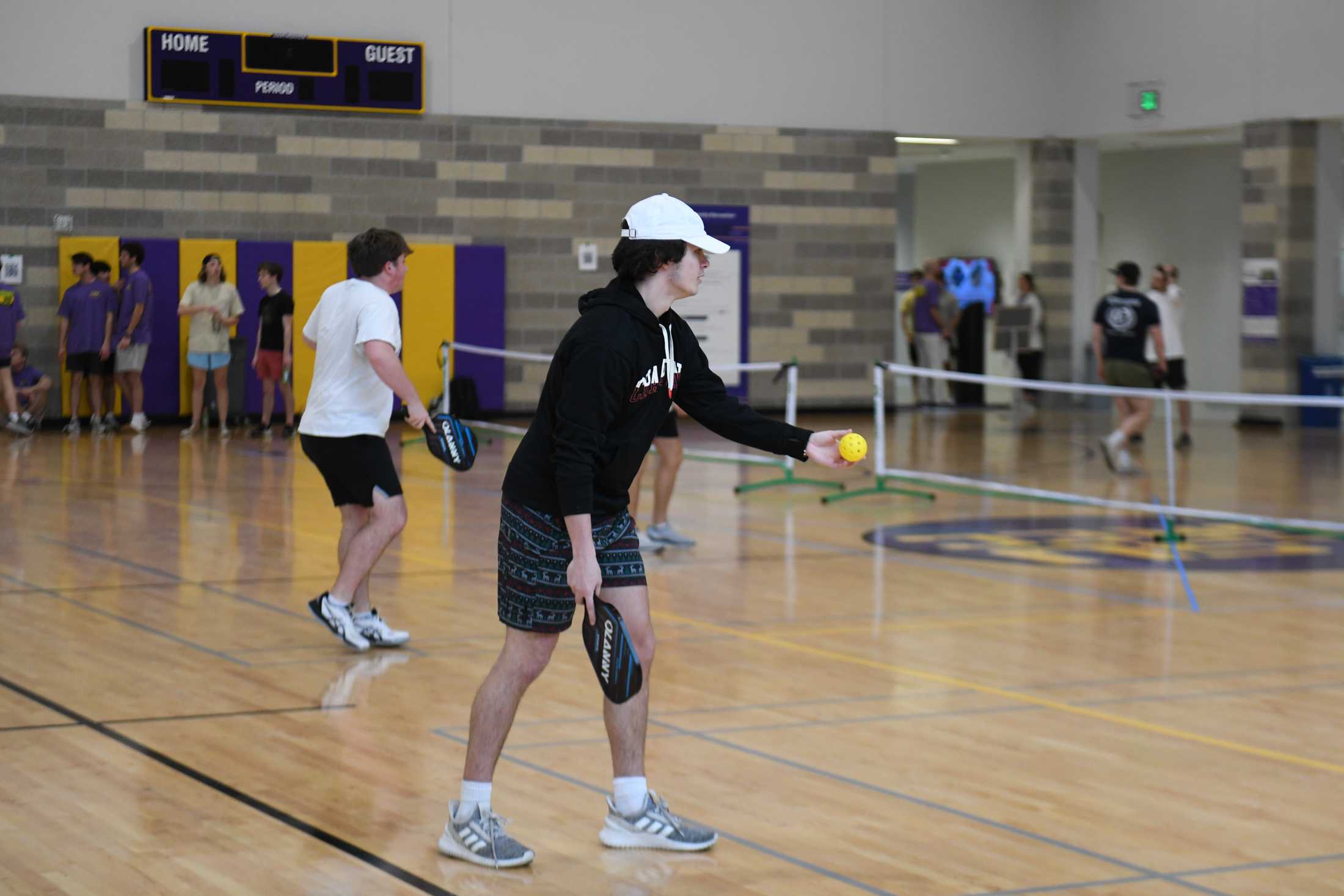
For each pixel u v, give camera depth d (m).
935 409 29.20
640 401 5.00
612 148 26.06
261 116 24.11
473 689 7.79
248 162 24.09
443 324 25.25
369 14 24.59
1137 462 19.95
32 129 23.03
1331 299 25.33
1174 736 7.03
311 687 7.79
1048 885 5.02
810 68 27.17
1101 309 18.72
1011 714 7.40
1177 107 26.45
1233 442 22.98
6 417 22.86
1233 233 30.25
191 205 23.86
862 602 10.40
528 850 5.18
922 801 5.96
